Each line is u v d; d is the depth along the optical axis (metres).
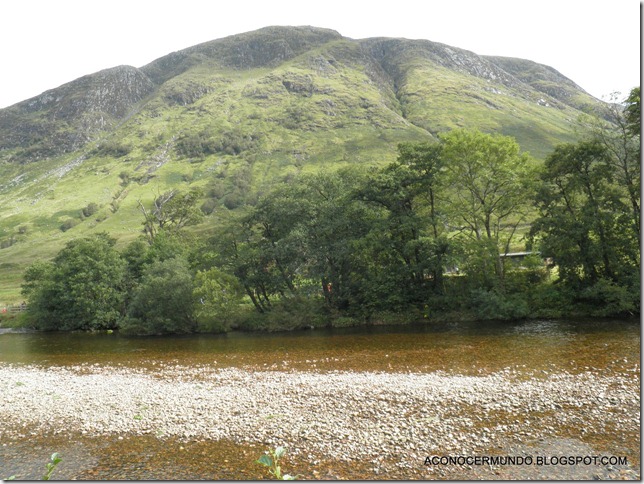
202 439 20.11
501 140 49.69
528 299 48.91
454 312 50.22
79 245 72.81
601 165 45.09
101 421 23.53
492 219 59.00
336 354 37.12
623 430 18.03
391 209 53.06
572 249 45.81
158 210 107.25
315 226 54.53
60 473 17.50
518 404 21.64
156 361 39.47
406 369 30.09
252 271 58.03
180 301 56.22
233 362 36.66
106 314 65.69
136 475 16.92
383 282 52.28
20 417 25.14
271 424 21.25
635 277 43.06
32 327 72.62
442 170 52.50
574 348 32.44
